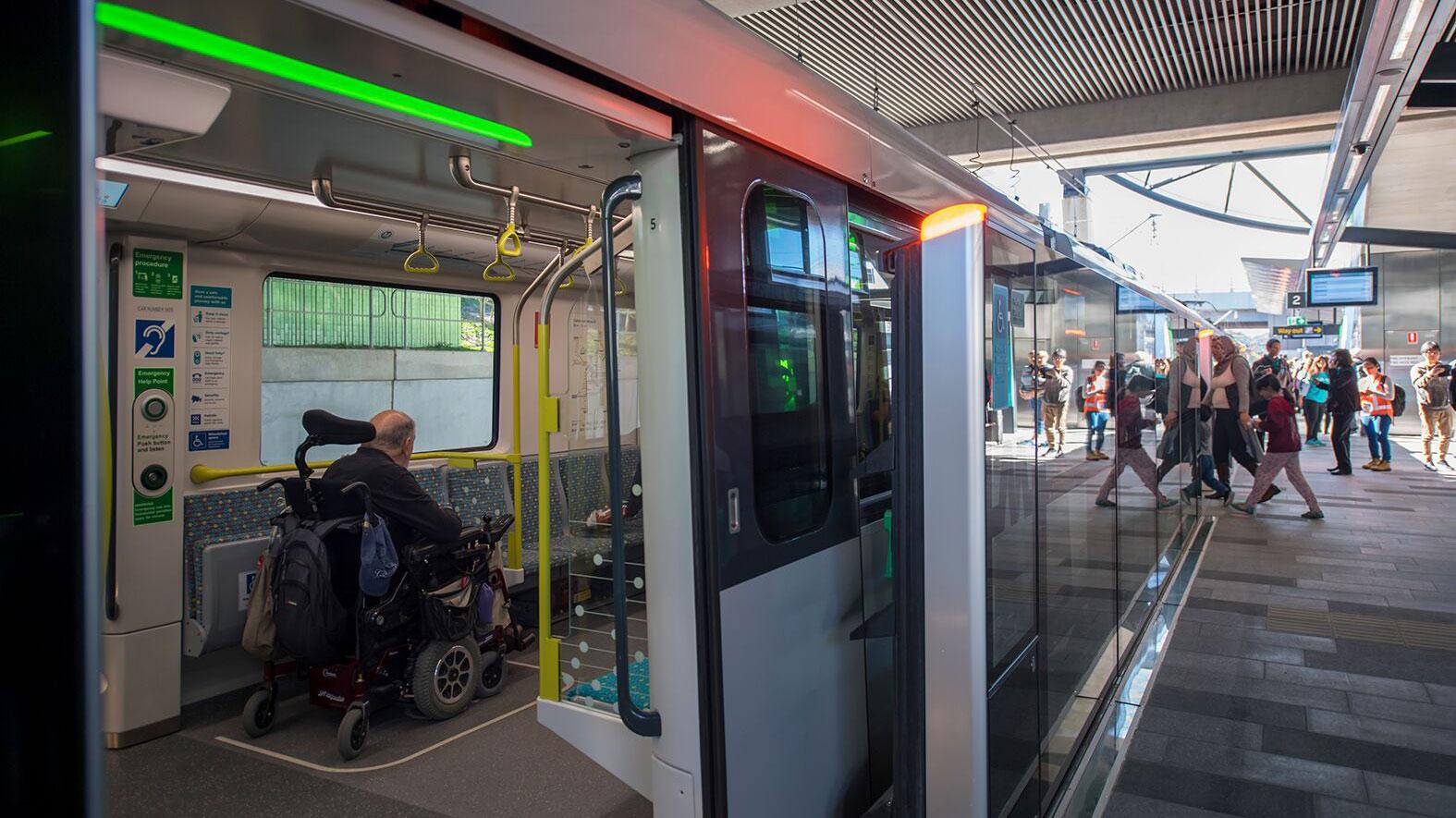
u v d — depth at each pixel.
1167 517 6.91
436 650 4.11
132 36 1.29
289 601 3.65
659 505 2.06
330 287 4.81
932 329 2.12
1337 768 3.55
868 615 2.81
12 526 0.85
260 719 3.98
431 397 5.42
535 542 5.84
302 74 1.49
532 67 1.61
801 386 2.45
